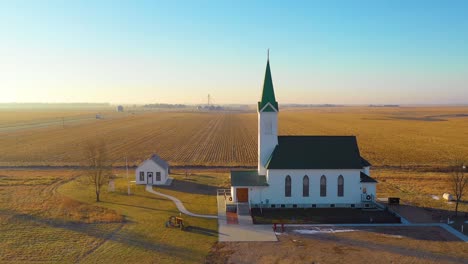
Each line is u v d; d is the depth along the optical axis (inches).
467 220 1974.7
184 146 5019.7
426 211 2135.8
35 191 2581.2
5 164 3725.4
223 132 6875.0
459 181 2418.8
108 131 6948.8
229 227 1849.2
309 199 2206.0
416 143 5236.2
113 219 1935.3
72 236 1710.1
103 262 1441.9
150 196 2444.6
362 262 1459.2
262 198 2204.7
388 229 1835.6
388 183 2901.1
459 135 6245.1
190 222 1910.7
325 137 2301.9
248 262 1450.5
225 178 3041.3
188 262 1446.9
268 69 2288.4
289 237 1722.4
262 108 2269.9
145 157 4156.0
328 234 1764.3
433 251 1563.7
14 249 1565.0
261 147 2303.2
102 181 2413.9
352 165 2203.5
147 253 1524.4
